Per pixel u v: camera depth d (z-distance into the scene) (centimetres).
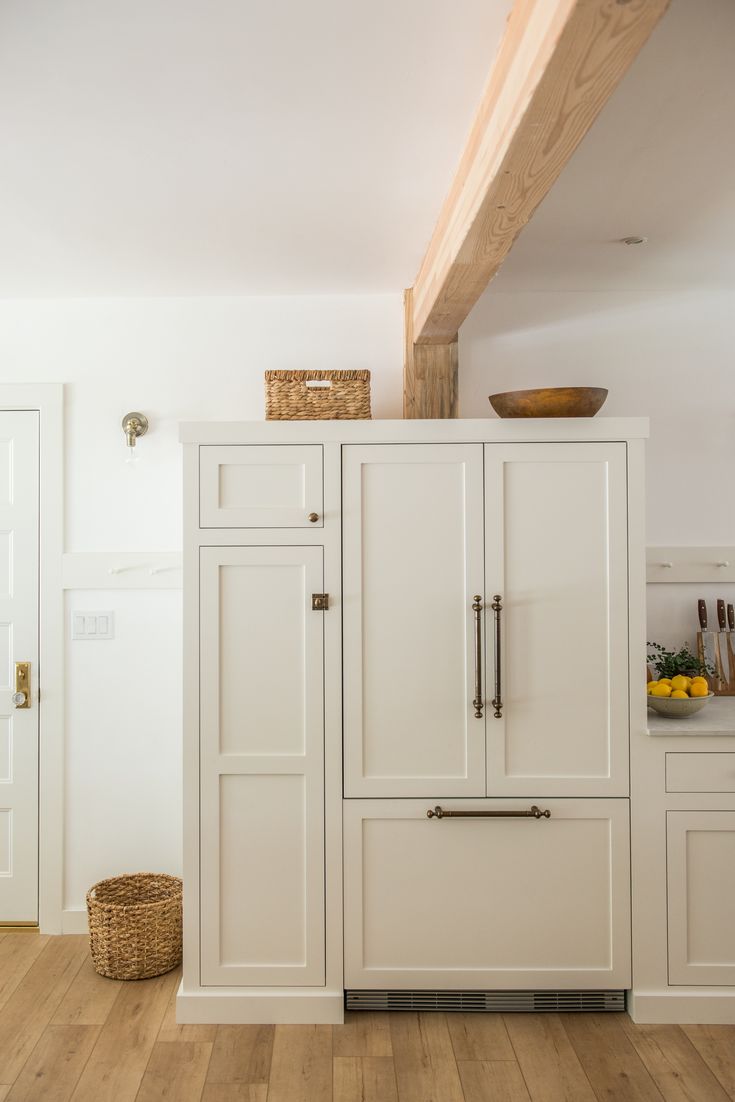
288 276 331
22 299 356
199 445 294
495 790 293
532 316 360
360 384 307
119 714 355
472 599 294
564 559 294
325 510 294
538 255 314
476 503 294
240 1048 271
